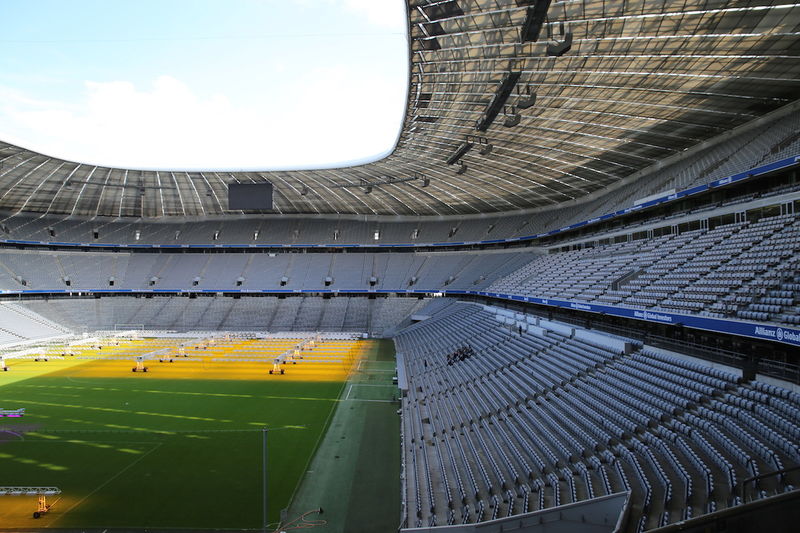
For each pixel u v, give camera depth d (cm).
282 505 1703
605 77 2591
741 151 2975
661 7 1939
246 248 7350
